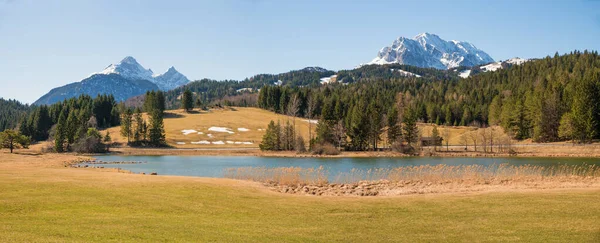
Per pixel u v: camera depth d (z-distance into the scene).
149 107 189.50
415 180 39.44
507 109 123.94
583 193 25.44
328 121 116.19
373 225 18.11
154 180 29.56
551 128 109.88
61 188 23.64
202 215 19.27
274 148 112.62
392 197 26.75
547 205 21.55
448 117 172.12
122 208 19.62
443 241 15.42
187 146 127.62
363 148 115.31
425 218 19.52
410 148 101.81
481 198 24.52
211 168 66.12
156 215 18.64
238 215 19.70
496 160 81.38
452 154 97.44
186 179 31.91
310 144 110.62
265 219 19.05
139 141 131.12
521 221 18.28
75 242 13.14
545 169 57.56
